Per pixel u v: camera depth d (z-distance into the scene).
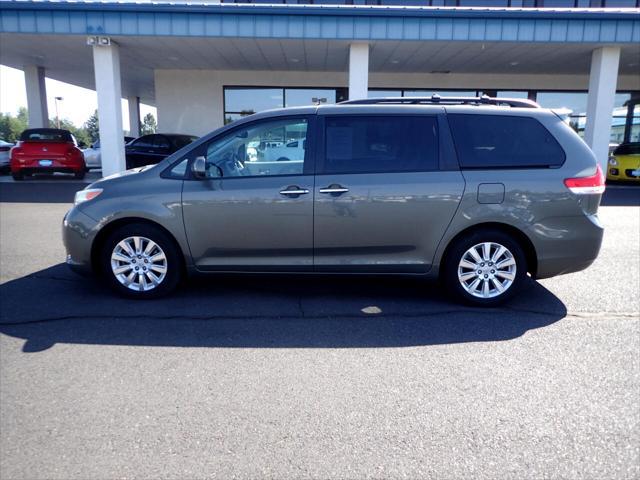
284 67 17.06
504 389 3.23
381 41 12.49
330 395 3.14
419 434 2.75
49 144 14.77
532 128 4.64
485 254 4.63
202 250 4.69
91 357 3.62
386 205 4.52
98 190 4.74
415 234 4.58
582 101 18.22
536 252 4.59
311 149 4.62
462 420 2.88
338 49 13.76
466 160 4.58
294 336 4.03
